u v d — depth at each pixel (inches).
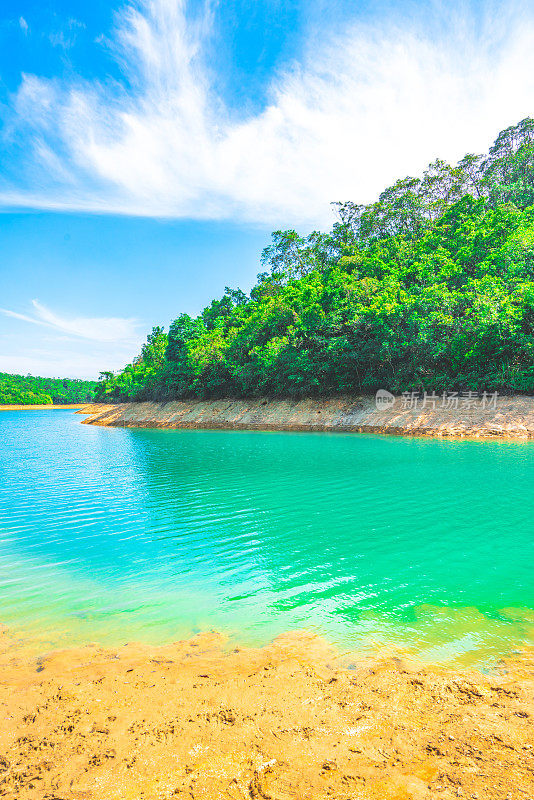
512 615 242.1
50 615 258.8
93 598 282.7
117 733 154.1
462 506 480.7
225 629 236.5
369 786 127.0
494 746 141.2
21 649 219.1
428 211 2763.3
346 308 1732.3
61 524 468.1
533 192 2410.2
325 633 228.2
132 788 130.3
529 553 339.6
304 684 180.5
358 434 1353.3
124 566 342.6
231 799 124.6
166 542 400.5
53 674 194.9
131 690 179.9
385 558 339.3
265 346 1996.8
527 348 1206.3
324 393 1791.3
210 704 168.7
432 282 1697.8
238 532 423.2
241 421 1904.5
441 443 1038.4
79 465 909.8
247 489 615.2
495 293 1305.4
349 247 2847.0
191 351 2415.1
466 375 1368.1
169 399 2591.0
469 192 2854.3
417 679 182.4
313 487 609.0
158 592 291.0
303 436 1375.5
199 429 1966.0
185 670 195.3
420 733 148.8
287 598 275.3
